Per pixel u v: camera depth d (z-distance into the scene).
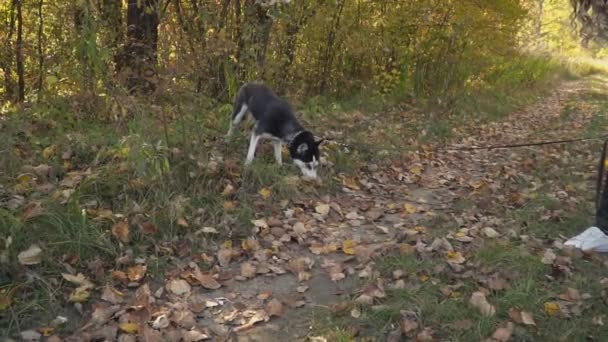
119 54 6.72
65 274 3.87
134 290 4.00
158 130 6.11
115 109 6.00
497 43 14.82
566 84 24.97
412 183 7.04
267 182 5.89
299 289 4.20
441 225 5.49
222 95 8.20
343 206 5.98
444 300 3.91
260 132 6.36
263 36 8.68
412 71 13.16
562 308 3.81
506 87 17.52
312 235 5.15
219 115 7.73
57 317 3.58
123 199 4.85
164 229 4.65
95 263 4.05
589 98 18.89
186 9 7.46
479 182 7.05
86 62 6.22
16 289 3.67
